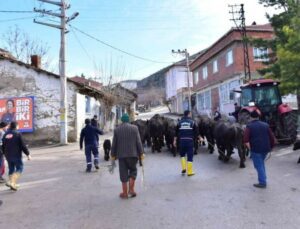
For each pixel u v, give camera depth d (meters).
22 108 22.36
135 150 7.52
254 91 14.87
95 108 28.36
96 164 11.23
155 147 14.72
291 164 10.41
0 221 6.25
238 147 10.38
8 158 8.77
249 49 29.20
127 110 43.81
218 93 34.53
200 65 40.38
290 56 14.21
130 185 7.52
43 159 14.59
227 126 10.89
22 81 22.69
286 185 7.92
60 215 6.43
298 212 6.00
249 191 7.51
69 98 22.30
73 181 9.58
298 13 16.83
